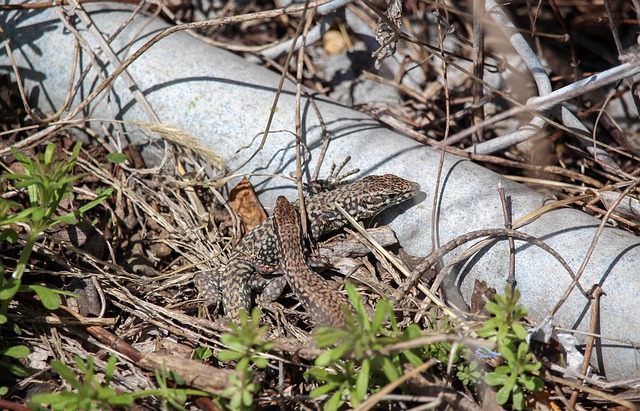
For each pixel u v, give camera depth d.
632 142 10.77
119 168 10.66
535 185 10.32
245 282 9.35
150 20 11.20
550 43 12.77
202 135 10.47
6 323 7.90
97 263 9.13
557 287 8.00
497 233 8.30
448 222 9.03
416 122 11.91
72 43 11.14
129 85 10.53
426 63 12.48
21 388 7.43
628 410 7.31
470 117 11.66
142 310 8.70
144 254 9.83
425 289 8.44
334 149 10.09
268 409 7.62
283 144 10.16
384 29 9.56
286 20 13.31
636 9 8.48
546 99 8.05
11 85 11.42
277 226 9.29
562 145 11.08
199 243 9.89
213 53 11.17
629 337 7.45
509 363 6.96
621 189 9.42
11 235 7.25
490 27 10.16
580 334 7.79
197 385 7.08
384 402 7.31
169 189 10.42
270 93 10.59
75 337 8.13
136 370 7.72
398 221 9.55
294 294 9.26
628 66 7.63
